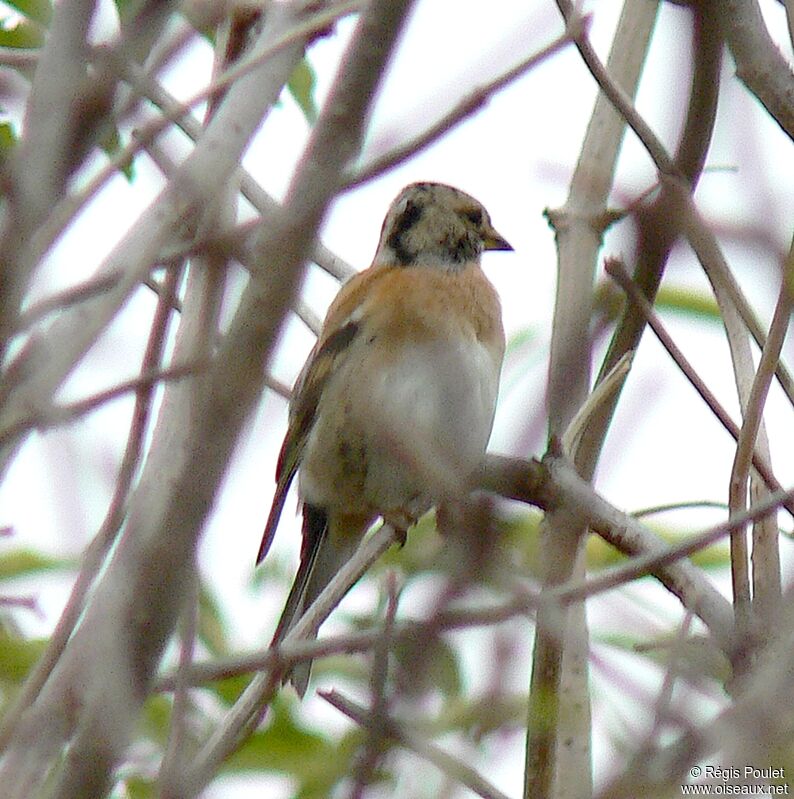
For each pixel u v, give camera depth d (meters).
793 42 6.57
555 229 8.60
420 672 4.70
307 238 4.56
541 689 7.30
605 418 8.17
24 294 4.85
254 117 6.01
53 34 5.13
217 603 10.13
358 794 4.69
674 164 5.95
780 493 5.77
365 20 4.60
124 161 5.09
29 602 7.85
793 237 5.02
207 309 6.08
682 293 8.76
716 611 7.00
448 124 4.86
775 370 7.28
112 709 4.78
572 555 7.39
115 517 5.80
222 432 4.60
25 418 4.97
